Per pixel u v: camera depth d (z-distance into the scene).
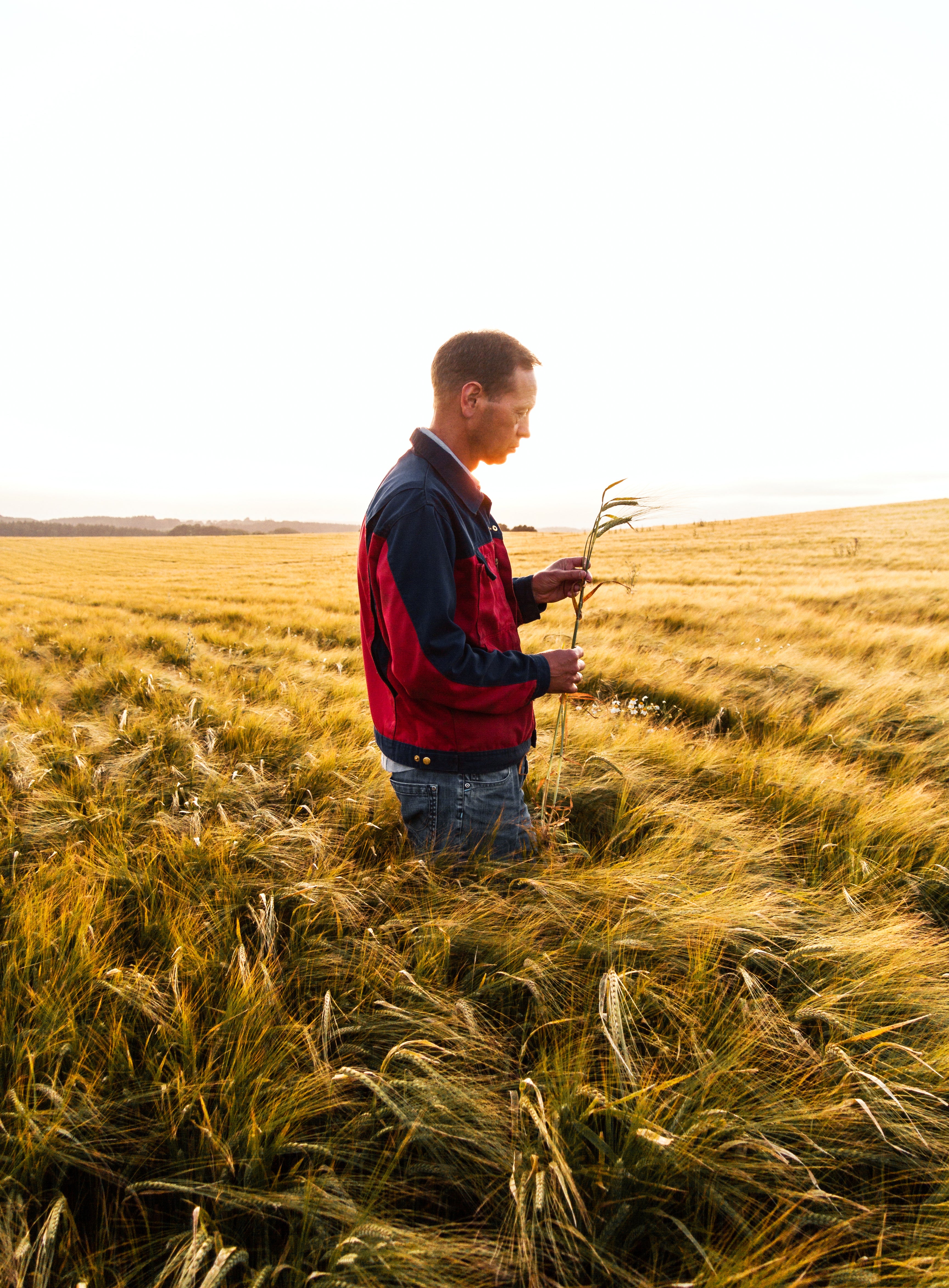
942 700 4.40
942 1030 1.46
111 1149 1.15
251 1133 1.13
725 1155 1.15
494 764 1.75
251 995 1.38
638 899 1.83
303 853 2.06
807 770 2.98
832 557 25.53
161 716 3.67
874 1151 1.22
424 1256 0.98
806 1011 1.46
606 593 13.27
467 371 1.63
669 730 3.62
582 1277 1.01
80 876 1.82
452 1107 1.22
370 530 1.64
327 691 4.62
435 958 1.59
